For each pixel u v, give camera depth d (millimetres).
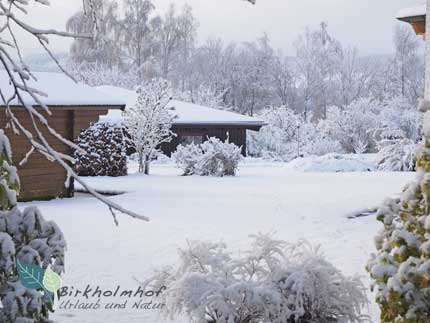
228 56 58938
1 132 3516
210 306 4148
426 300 3471
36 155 14336
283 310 4195
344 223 10766
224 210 12117
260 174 21672
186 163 21219
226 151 20938
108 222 10656
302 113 60469
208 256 4559
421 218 3590
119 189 15961
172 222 10664
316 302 4324
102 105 14938
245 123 32906
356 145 38719
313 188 16281
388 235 3910
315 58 61656
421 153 3734
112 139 20312
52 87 14680
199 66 58438
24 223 3762
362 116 39094
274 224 10586
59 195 14844
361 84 60938
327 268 4402
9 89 13484
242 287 4172
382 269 3623
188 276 4246
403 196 3738
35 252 3682
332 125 39531
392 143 26188
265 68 59062
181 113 33281
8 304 3600
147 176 20344
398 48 58875
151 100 21906
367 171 24547
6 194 3594
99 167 20266
